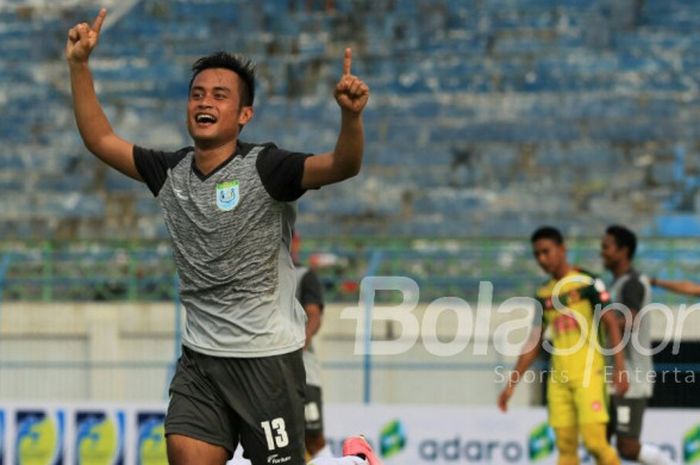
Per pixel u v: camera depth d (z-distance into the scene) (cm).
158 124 7962
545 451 4569
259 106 7994
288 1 8600
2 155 7712
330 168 1812
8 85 8156
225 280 1875
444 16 8456
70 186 7550
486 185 7456
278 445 1925
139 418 4659
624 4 8444
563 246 3719
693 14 8419
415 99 7956
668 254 6322
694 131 7700
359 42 8388
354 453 2219
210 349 1908
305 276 3659
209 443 1922
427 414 4628
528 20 8406
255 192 1856
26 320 5700
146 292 6394
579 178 7462
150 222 7331
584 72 8106
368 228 7188
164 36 8506
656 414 4544
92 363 5203
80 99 1959
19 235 7319
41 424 4688
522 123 7769
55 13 8588
